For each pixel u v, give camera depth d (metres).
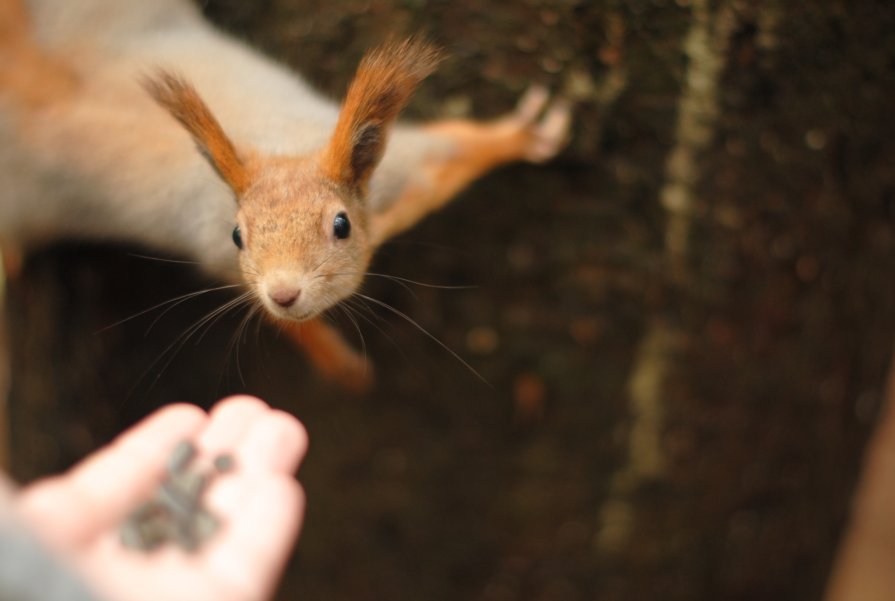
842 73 0.80
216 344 0.87
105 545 0.70
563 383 0.85
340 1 0.81
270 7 0.82
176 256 0.83
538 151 0.82
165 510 0.71
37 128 0.82
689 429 0.85
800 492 0.86
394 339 0.85
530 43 0.81
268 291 0.75
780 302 0.83
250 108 0.79
